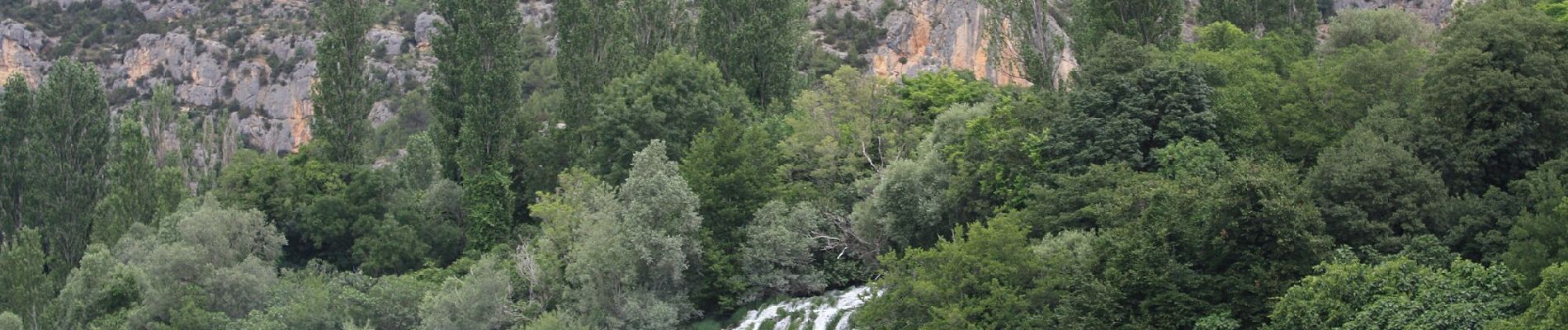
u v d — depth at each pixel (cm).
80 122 10206
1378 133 6012
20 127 10356
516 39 9438
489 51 9375
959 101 8788
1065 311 5228
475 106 9212
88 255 7781
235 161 10281
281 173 9244
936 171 7156
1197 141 6269
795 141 8344
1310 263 5028
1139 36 8319
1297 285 4853
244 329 6906
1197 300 5025
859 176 8044
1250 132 6475
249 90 18600
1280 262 5012
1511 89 5744
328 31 9838
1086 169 6350
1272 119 6731
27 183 10119
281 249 8594
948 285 5594
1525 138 5744
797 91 10069
